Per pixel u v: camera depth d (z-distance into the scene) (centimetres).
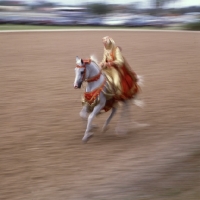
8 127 864
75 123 895
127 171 618
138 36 3148
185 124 880
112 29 4141
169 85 1311
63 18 4856
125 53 2116
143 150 717
